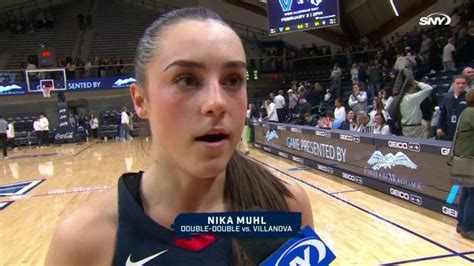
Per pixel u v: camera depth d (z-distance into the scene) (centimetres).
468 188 389
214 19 67
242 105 66
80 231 71
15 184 831
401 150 532
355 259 355
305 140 857
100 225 72
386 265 338
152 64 66
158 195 74
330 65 1772
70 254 70
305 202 86
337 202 548
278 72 1845
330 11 994
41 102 1841
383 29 1823
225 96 64
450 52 1046
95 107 1880
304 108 1035
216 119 63
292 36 2098
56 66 1797
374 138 592
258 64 1914
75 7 2317
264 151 1138
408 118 575
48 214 574
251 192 79
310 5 1005
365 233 423
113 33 2175
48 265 72
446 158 453
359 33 1980
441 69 1121
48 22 2150
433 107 589
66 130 1759
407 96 576
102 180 814
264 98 1745
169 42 64
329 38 2044
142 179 77
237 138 66
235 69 65
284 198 82
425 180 492
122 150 1357
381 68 1249
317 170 794
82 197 669
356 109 864
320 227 450
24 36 2097
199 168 64
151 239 70
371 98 1143
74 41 2120
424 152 488
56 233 72
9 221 548
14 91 1681
